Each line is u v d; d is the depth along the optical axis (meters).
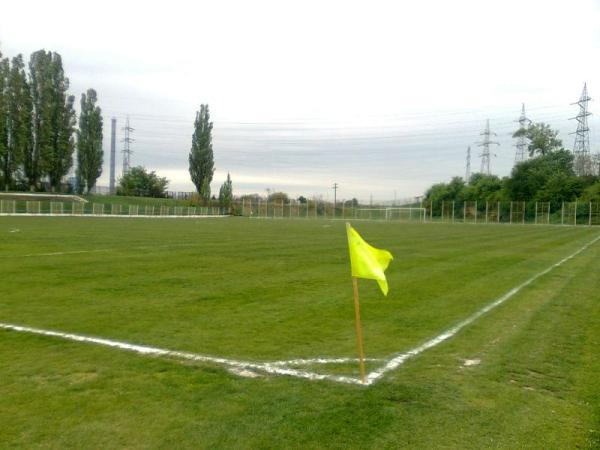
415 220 74.75
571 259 16.62
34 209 60.66
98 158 79.31
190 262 14.38
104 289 9.72
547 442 3.65
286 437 3.67
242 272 12.42
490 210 71.75
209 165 84.88
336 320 7.41
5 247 17.69
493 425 3.92
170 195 97.56
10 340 6.08
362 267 5.03
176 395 4.42
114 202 78.69
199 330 6.70
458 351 5.90
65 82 72.62
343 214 83.88
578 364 5.44
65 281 10.55
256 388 4.62
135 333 6.48
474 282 11.29
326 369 5.20
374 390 4.62
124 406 4.16
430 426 3.89
